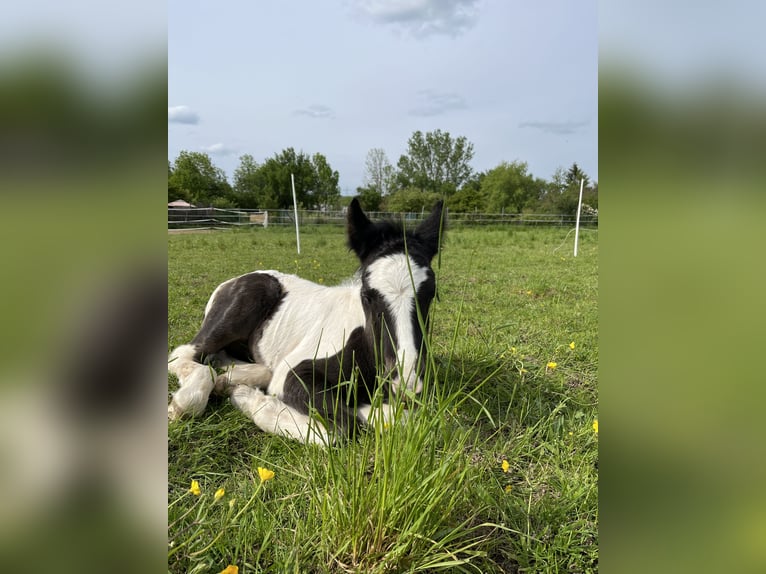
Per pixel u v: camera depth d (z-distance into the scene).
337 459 2.16
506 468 2.49
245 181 47.59
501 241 17.27
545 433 3.08
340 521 2.02
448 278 8.88
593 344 4.79
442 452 2.33
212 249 13.10
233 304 4.24
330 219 23.47
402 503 1.99
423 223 3.70
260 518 2.12
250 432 3.24
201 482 2.59
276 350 4.20
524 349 4.59
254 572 1.94
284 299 4.37
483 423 3.24
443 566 1.91
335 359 3.62
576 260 11.77
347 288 4.22
